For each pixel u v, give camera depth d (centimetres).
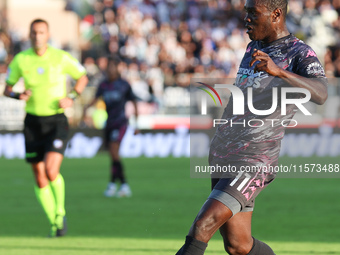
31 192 3097
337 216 2369
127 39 6075
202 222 1124
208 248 1814
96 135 5000
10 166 4259
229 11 6500
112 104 2967
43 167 2059
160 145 4962
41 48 2106
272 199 2817
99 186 3291
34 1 6588
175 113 4991
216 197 1148
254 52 1082
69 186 3288
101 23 6328
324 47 6153
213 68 5853
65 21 6581
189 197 2872
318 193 3005
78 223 2261
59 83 2108
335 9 6425
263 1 1186
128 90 3002
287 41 1195
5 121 4931
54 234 2017
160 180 3475
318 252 1747
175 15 6469
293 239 1945
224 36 6244
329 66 6062
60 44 6244
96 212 2500
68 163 4428
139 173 3797
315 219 2308
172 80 5409
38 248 1827
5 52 5888
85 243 1902
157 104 4988
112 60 2959
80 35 6303
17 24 6556
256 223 2231
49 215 2027
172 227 2164
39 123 2075
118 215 2423
